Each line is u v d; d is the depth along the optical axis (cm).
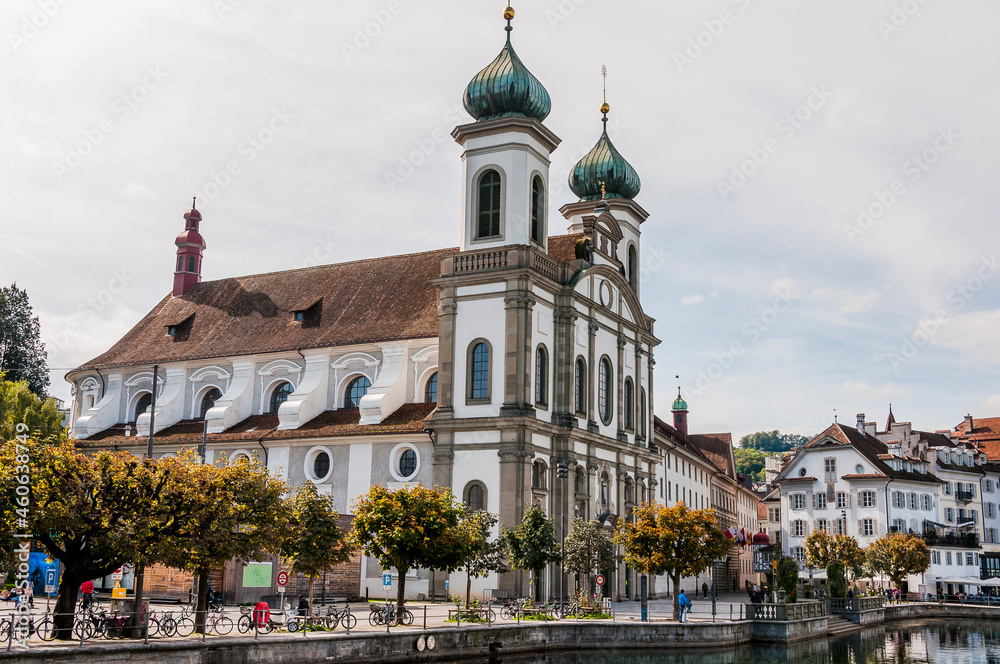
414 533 4850
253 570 5972
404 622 4741
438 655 4391
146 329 8756
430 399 6981
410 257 8012
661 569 5859
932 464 11650
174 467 3931
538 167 6969
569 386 6869
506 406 6356
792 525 11319
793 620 6112
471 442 6425
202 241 9194
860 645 6281
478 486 6356
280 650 3800
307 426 7156
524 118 6794
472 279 6606
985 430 14200
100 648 3297
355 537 5038
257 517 4072
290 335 7800
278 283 8481
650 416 8256
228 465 4269
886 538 9681
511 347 6425
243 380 7769
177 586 6147
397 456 6675
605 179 8475
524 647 4866
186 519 3847
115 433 8112
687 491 10706
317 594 6272
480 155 6881
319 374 7412
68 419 10369
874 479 10862
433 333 6994
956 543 11150
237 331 8150
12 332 10319
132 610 3828
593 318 7319
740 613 6091
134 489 3797
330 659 3959
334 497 6806
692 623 5484
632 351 8044
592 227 7412
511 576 6159
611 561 5978
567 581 6594
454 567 5078
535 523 5644
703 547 5900
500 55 6956
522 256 6562
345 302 7862
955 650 6088
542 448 6562
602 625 5225
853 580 10000
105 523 3609
